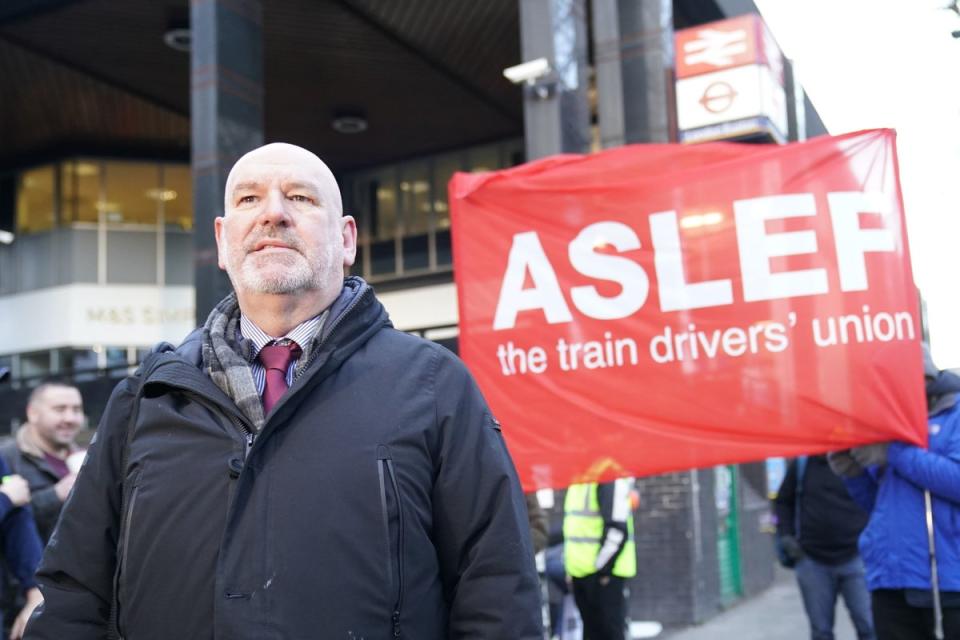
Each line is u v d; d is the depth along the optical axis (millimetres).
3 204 22125
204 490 1750
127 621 1762
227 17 12047
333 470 1743
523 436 3672
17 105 18969
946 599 3545
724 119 10305
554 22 9039
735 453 3467
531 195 3779
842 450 3672
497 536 1843
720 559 10039
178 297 21453
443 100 18703
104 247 21250
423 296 21109
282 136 20344
